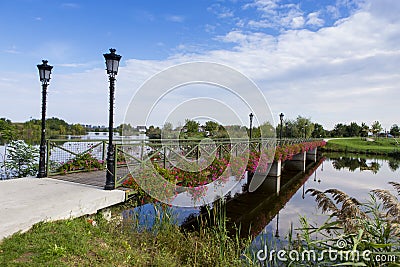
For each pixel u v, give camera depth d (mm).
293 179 14469
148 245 3615
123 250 3105
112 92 4926
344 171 18266
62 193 4469
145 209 5398
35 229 2986
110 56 4867
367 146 36406
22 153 7109
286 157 13281
